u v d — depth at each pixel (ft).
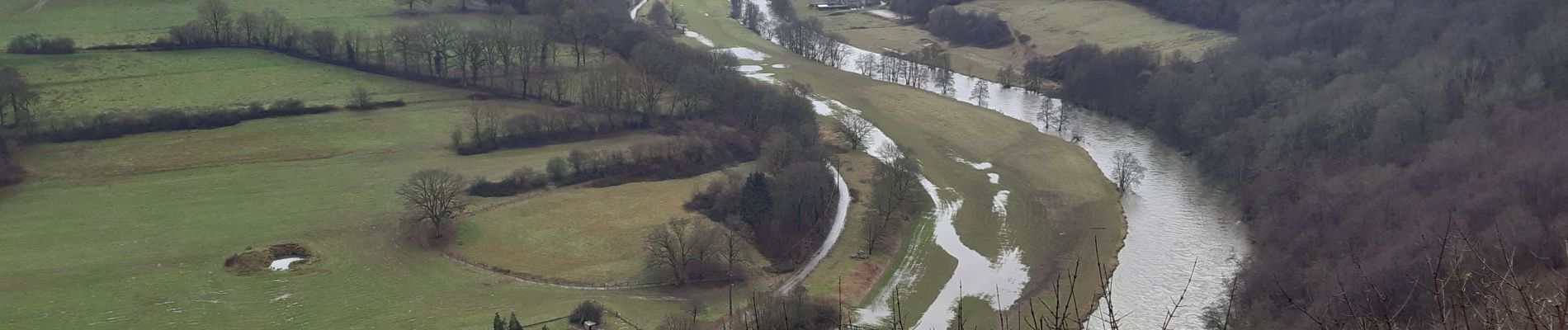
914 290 538.47
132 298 499.51
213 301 499.51
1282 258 520.83
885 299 528.22
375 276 533.14
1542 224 412.77
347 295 510.99
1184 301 515.91
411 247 568.82
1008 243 599.16
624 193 647.56
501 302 505.25
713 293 524.52
